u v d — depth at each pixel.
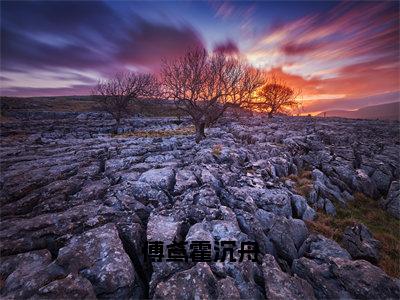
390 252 12.00
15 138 38.03
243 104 32.38
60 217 10.84
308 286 8.04
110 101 60.16
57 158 21.64
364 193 19.42
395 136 38.59
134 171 17.86
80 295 6.53
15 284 7.25
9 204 13.09
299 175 22.36
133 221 10.79
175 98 31.23
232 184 16.61
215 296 7.14
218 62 30.91
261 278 8.41
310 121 67.44
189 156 22.94
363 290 7.61
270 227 11.97
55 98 171.38
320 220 14.86
